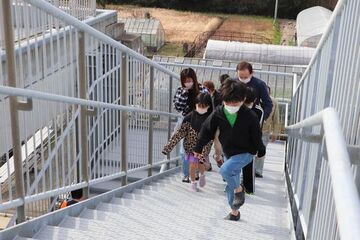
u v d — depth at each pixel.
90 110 4.34
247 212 4.86
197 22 43.88
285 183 6.09
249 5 49.81
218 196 5.59
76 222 3.88
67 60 4.19
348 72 2.78
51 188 3.90
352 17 2.81
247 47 22.11
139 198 5.27
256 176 6.87
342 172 1.42
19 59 3.60
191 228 4.09
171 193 5.67
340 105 2.96
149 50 31.72
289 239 3.89
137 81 5.91
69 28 4.06
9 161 3.61
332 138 1.72
